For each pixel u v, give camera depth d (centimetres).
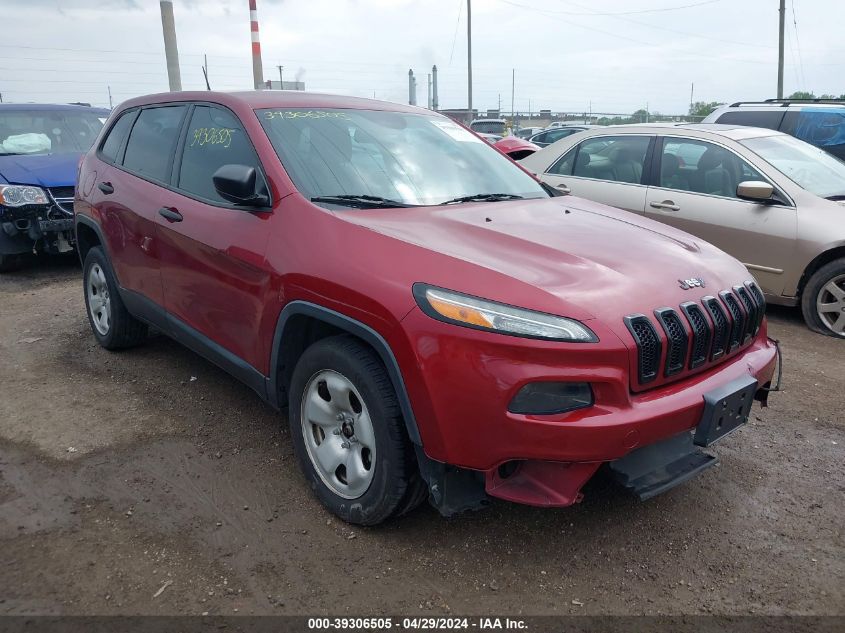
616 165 682
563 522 296
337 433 287
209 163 360
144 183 404
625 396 238
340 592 249
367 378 261
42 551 265
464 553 273
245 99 359
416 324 241
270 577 255
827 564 273
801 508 312
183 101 403
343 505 284
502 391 229
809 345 537
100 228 447
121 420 379
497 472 248
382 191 331
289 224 298
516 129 3322
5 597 240
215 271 333
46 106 842
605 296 249
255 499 305
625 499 315
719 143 620
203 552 268
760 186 566
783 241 567
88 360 469
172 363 465
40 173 693
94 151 485
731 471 344
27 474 322
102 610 236
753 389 276
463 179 371
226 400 407
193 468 330
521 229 305
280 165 317
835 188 595
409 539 280
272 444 356
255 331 313
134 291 422
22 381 431
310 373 289
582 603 248
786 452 364
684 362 259
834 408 421
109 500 302
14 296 642
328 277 270
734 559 275
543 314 234
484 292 241
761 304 309
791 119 852
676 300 264
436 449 243
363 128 370
